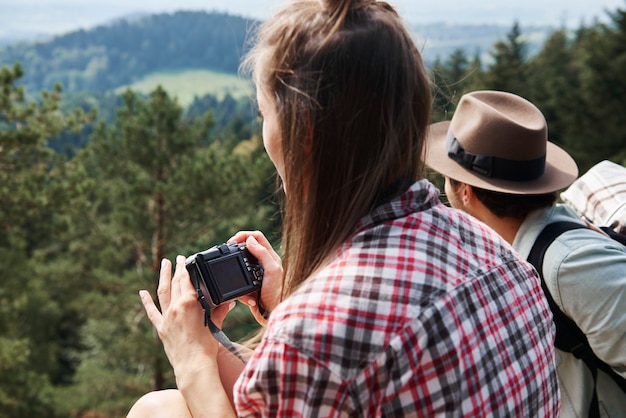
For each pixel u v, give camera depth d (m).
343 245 0.92
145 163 11.78
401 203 0.94
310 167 0.93
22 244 12.59
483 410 0.87
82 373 12.12
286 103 0.92
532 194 1.76
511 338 0.94
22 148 9.45
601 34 22.58
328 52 0.90
